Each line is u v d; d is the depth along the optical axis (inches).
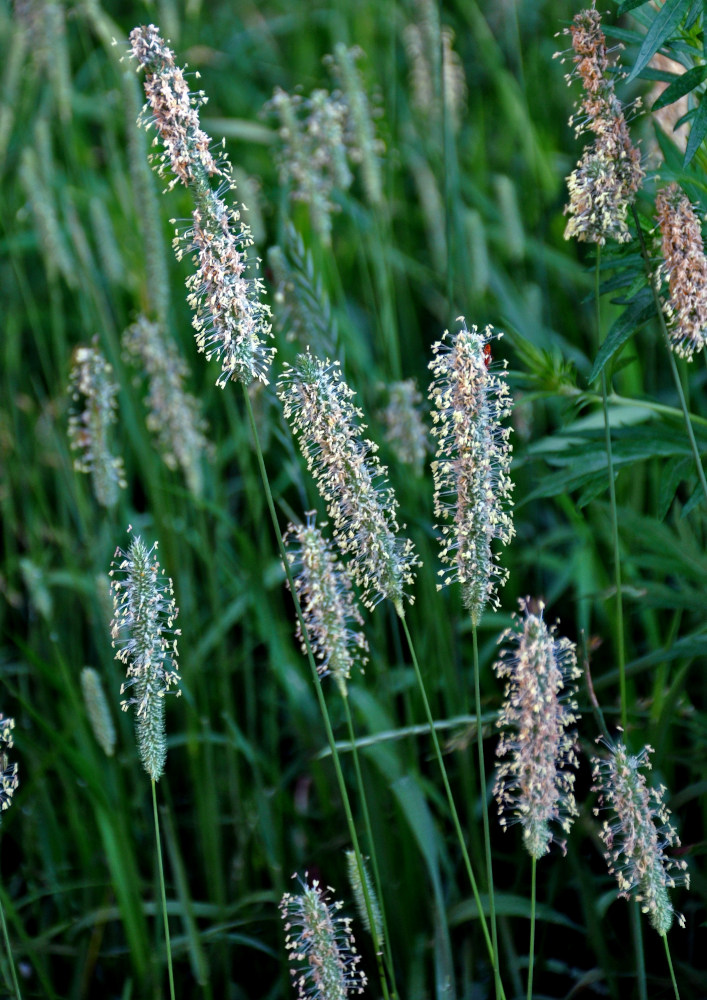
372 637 39.4
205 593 49.1
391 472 42.0
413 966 36.6
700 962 37.4
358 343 45.5
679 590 38.5
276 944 39.0
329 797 40.5
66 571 45.8
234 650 47.8
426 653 40.3
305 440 31.2
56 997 37.5
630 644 39.5
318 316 38.3
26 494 49.5
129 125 41.0
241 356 30.4
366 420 42.0
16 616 50.4
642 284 33.1
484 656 41.8
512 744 31.1
